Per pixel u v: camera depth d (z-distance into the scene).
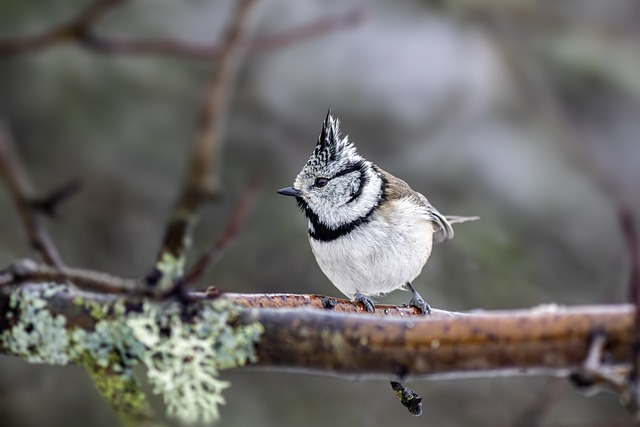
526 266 12.31
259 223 11.88
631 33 12.03
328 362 5.38
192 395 5.39
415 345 5.25
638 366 4.73
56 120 10.88
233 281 11.69
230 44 7.59
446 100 11.70
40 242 6.29
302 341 5.40
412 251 9.57
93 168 11.19
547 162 12.02
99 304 5.48
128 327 5.43
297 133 11.92
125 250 11.52
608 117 12.25
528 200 12.02
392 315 7.75
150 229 11.52
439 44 11.66
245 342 5.41
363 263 9.51
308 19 11.43
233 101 11.75
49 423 10.23
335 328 5.36
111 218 11.45
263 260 11.88
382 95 11.66
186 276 4.98
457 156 11.83
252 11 7.75
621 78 12.02
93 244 11.43
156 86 11.06
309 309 5.56
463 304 12.21
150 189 11.45
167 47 7.41
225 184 11.67
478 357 5.17
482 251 12.20
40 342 5.47
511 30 11.86
